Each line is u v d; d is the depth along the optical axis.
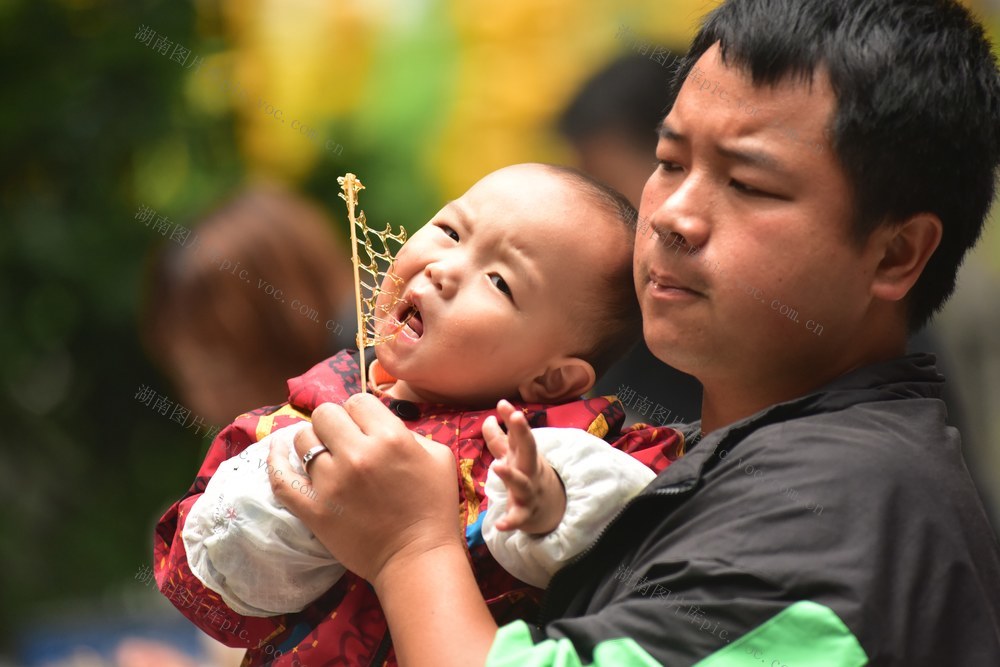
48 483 12.27
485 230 4.99
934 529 4.03
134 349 12.30
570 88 11.17
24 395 12.34
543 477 4.21
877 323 4.52
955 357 8.57
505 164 11.62
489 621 4.13
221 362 8.11
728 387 4.55
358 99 12.23
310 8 12.21
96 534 12.27
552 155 11.30
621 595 4.07
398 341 5.00
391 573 4.25
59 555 12.12
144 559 12.31
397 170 12.07
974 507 4.24
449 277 4.95
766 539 3.94
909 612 3.89
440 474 4.39
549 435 4.39
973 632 4.00
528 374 5.02
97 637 8.66
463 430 4.86
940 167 4.33
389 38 12.32
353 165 12.17
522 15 11.74
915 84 4.26
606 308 5.06
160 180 12.34
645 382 7.40
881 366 4.50
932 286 4.60
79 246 11.91
